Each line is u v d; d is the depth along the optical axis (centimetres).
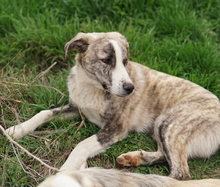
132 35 668
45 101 541
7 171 395
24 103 507
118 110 480
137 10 742
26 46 641
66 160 430
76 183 240
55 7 742
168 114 466
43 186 238
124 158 433
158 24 718
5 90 518
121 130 483
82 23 696
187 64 628
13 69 609
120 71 441
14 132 456
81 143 450
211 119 457
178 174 416
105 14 738
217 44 686
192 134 446
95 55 451
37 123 480
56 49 639
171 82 509
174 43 665
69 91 508
